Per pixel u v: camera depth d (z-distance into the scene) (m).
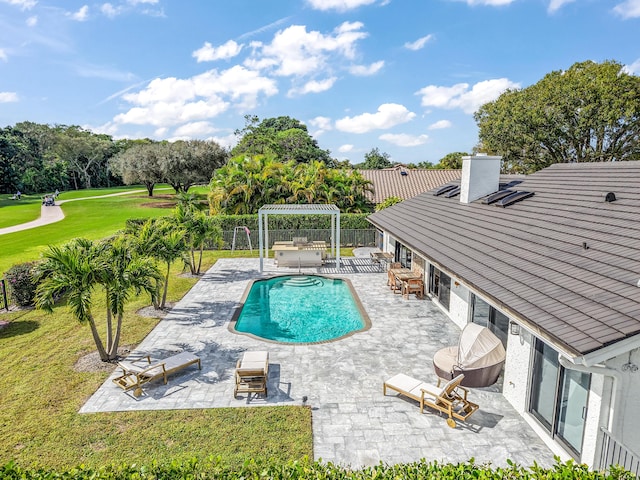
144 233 16.58
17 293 17.50
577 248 9.66
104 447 8.44
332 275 23.34
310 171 36.62
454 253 12.98
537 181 17.45
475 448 8.41
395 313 16.78
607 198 11.53
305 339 14.95
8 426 9.20
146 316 16.70
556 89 40.91
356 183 37.00
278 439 8.68
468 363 9.79
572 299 7.48
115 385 11.07
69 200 64.81
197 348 13.56
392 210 25.94
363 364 12.28
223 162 60.66
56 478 5.46
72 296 11.52
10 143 76.69
